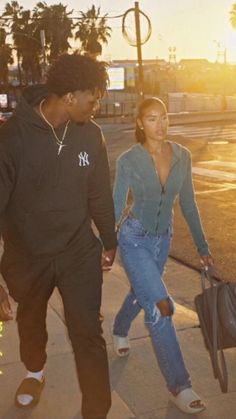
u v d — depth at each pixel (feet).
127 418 11.32
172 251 26.66
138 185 12.11
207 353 13.93
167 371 11.53
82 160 9.96
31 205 9.95
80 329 10.42
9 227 10.34
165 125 12.05
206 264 12.90
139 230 12.26
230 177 49.62
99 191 10.50
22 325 11.31
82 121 9.64
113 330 13.88
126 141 94.99
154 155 12.16
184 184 12.64
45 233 10.14
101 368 10.44
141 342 14.52
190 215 12.94
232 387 12.40
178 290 20.98
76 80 9.20
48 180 9.83
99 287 10.63
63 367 13.24
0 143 9.52
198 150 74.43
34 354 11.63
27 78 279.08
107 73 9.73
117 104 197.06
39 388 11.88
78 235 10.31
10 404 11.82
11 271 10.60
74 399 11.96
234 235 29.25
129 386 12.54
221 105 189.78
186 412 11.44
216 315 10.85
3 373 13.02
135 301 13.30
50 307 16.85
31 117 9.50
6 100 195.31
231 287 11.09
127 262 12.09
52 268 10.36
